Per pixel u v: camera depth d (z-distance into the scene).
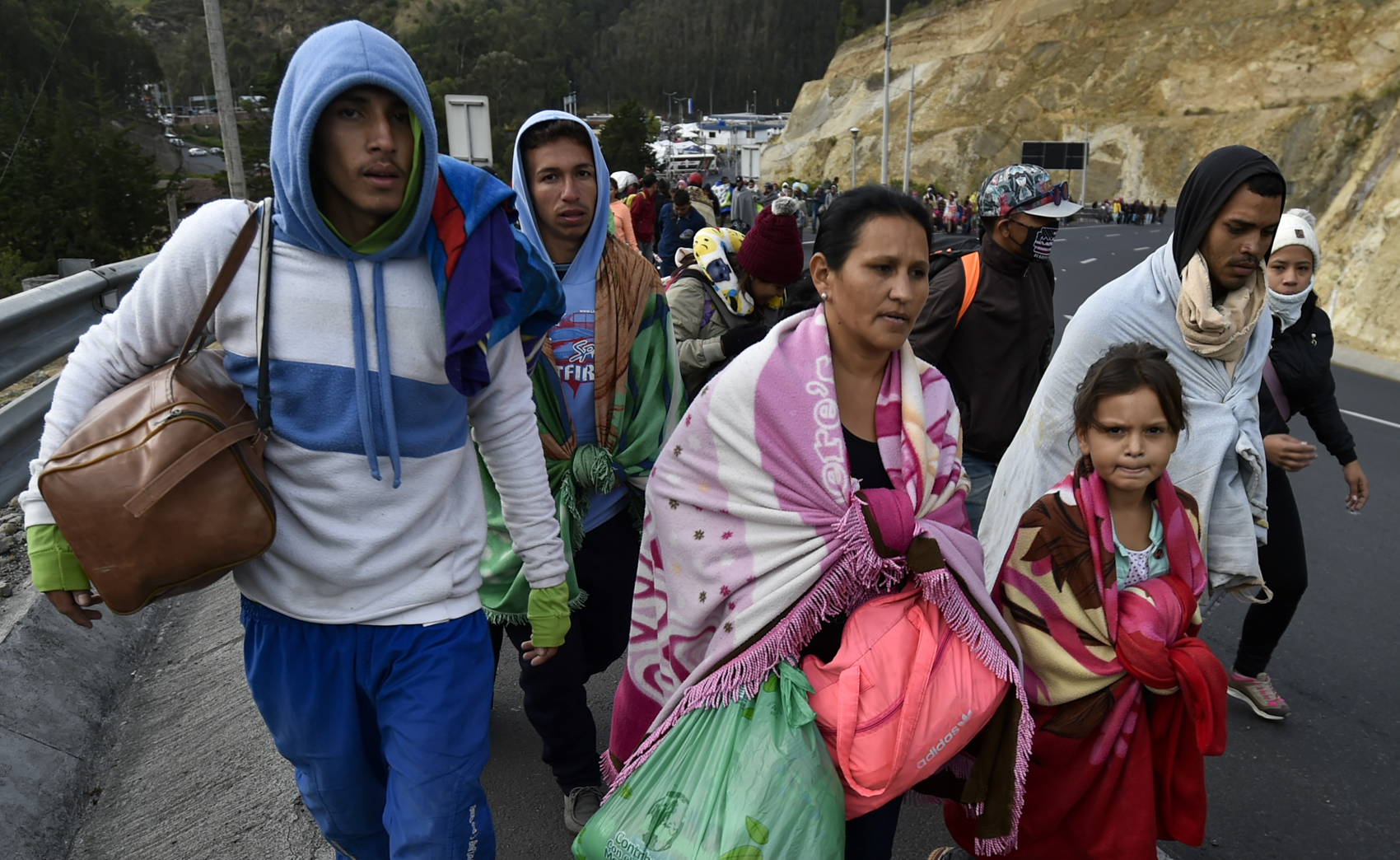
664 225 11.71
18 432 3.70
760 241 3.64
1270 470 3.25
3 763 2.69
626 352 2.78
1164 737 2.29
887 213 1.89
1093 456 2.27
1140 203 54.97
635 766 1.91
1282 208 2.70
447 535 1.93
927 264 1.95
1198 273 2.75
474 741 1.92
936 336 3.54
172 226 27.69
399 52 1.71
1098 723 2.26
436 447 1.88
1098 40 67.50
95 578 1.62
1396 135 17.62
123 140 26.30
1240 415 2.82
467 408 1.99
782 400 1.97
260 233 1.74
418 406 1.84
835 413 1.96
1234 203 2.69
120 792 2.90
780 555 1.95
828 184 47.16
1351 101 48.38
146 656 3.73
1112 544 2.26
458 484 1.98
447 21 168.62
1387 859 2.81
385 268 1.78
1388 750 3.37
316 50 1.65
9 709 2.87
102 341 1.79
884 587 1.98
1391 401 10.48
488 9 183.62
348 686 1.90
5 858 2.45
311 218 1.69
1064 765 2.30
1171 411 2.19
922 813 3.00
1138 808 2.27
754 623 1.91
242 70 161.50
